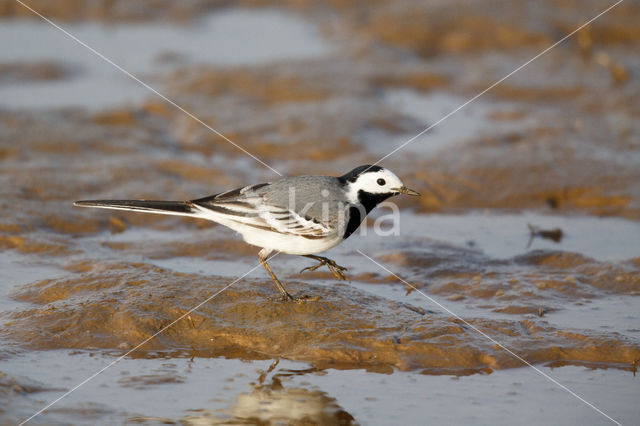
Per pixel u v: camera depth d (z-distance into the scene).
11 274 12.73
